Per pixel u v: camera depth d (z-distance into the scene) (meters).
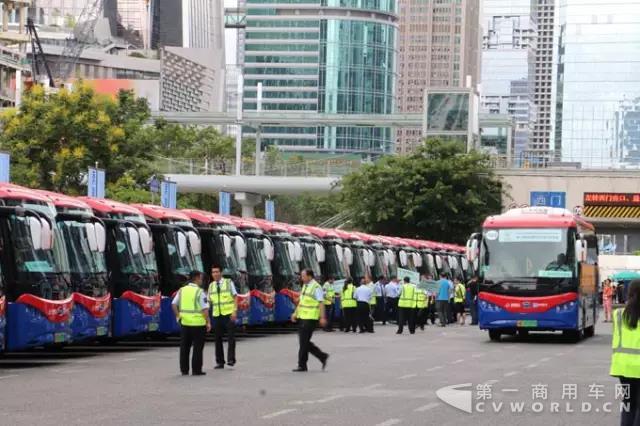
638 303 13.19
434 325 58.38
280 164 90.31
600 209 81.50
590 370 27.58
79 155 60.59
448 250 73.69
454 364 29.27
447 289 56.34
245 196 90.06
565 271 38.88
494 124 106.94
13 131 61.88
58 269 28.77
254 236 44.34
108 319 32.06
